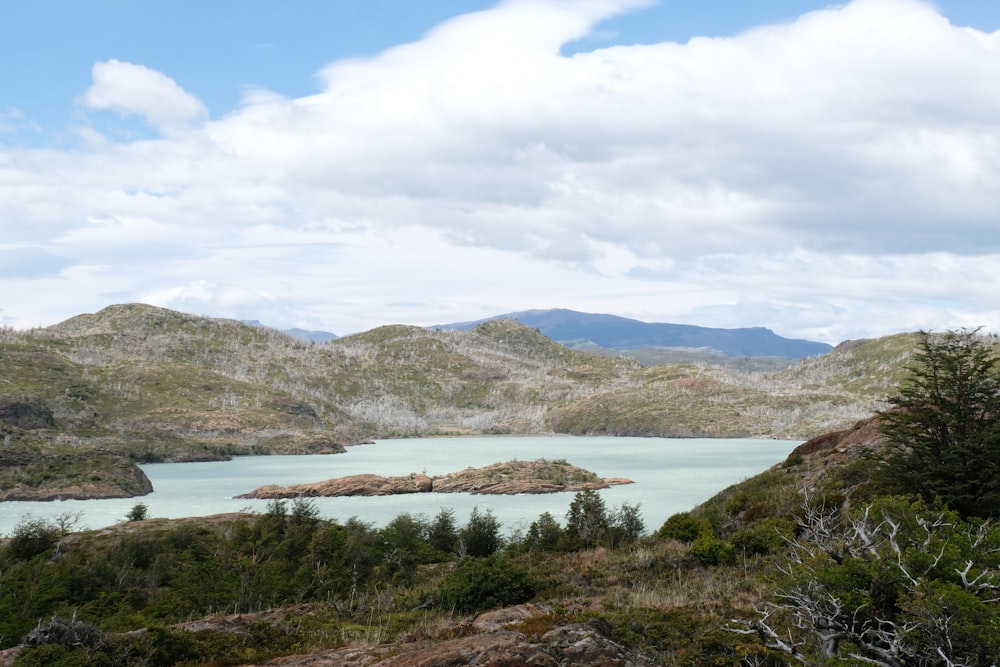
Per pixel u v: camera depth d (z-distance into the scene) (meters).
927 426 28.22
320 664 15.07
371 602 26.92
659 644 16.33
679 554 29.47
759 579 21.98
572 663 13.12
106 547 62.06
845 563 12.99
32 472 193.38
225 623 21.30
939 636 11.07
